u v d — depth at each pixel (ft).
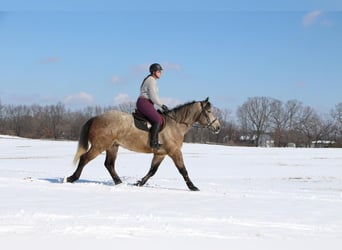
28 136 331.77
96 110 331.36
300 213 30.01
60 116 334.85
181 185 49.78
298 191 51.03
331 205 34.63
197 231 22.18
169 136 40.81
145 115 40.29
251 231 23.04
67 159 112.16
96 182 45.44
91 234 20.45
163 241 19.74
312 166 101.81
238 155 137.39
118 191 37.19
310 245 20.25
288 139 351.05
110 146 40.55
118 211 27.61
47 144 179.42
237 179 72.18
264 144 354.13
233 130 350.84
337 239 21.70
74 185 39.40
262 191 45.78
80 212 26.48
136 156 124.47
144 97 40.34
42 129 332.19
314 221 26.99
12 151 141.28
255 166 100.53
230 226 24.18
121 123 40.04
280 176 79.41
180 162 41.29
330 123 348.59
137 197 34.35
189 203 32.53
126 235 20.58
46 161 104.88
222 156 132.36
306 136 350.43
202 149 168.76
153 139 39.83
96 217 24.88
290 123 352.49
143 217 25.31
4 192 34.22
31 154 129.29
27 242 18.72
